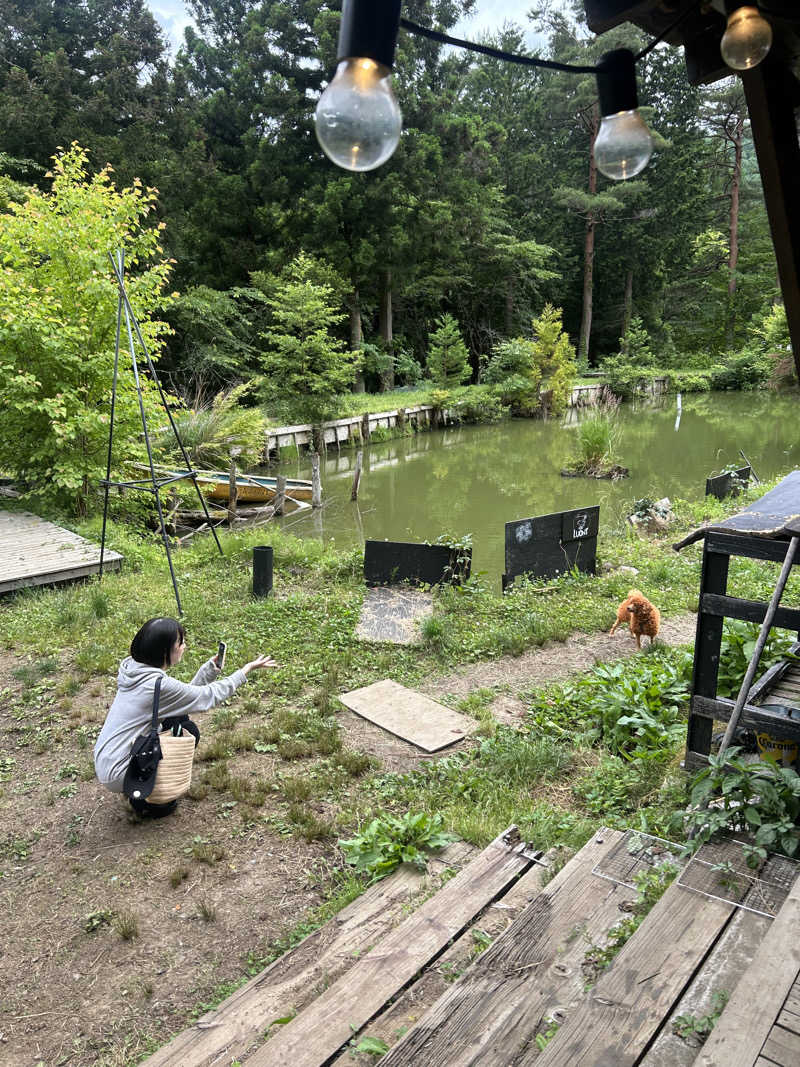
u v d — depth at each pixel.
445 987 2.81
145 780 4.12
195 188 29.53
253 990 2.98
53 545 10.07
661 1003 2.28
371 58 1.61
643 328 48.50
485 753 5.08
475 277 38.81
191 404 24.44
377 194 27.83
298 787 4.62
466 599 8.52
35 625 7.57
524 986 2.53
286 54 30.14
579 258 45.84
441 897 3.34
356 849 3.96
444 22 31.34
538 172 42.88
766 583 8.62
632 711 5.45
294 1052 2.49
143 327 12.25
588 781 4.70
